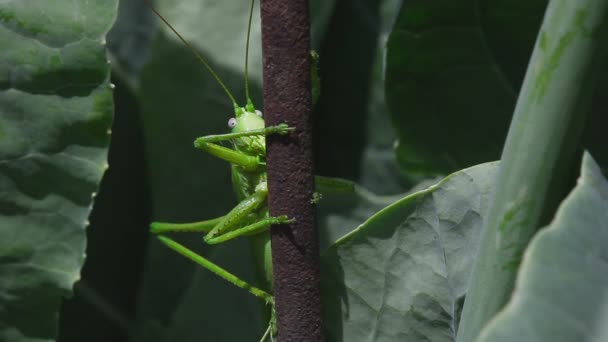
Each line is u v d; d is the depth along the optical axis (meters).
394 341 0.54
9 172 0.56
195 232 0.72
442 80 0.57
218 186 0.72
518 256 0.50
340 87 0.74
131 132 0.77
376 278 0.54
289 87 0.51
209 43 0.72
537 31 0.56
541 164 0.49
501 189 0.50
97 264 0.73
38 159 0.56
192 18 0.73
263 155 0.60
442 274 0.54
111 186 0.75
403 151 0.58
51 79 0.56
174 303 0.73
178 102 0.73
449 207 0.54
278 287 0.51
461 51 0.57
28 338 0.57
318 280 0.51
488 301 0.50
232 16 0.73
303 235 0.51
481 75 0.57
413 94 0.57
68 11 0.56
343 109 0.74
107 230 0.74
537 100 0.49
